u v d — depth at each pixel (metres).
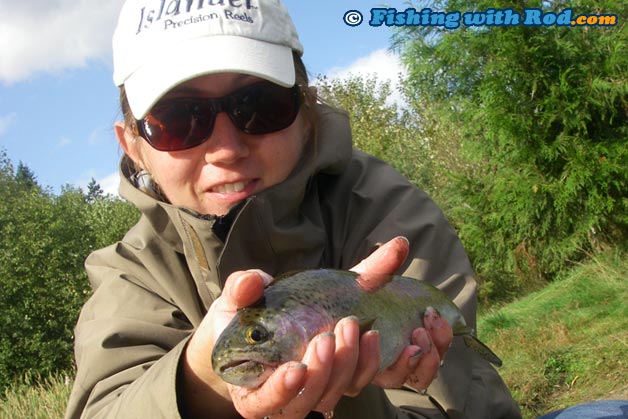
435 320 0.50
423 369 0.48
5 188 11.20
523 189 2.72
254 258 0.56
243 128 0.55
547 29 2.65
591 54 2.61
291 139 0.58
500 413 0.59
